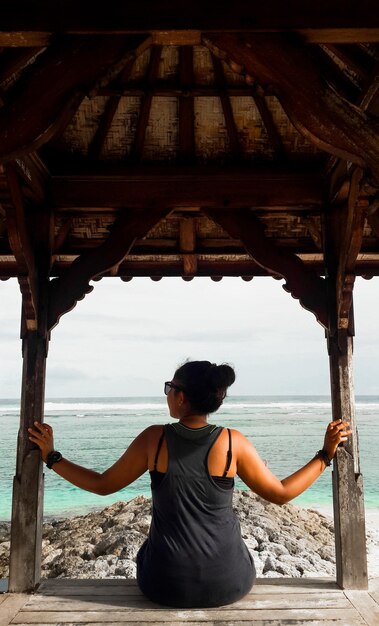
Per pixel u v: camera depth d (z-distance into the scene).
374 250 4.74
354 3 2.35
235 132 4.06
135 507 10.62
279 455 25.50
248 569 2.88
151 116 4.01
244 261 5.17
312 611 2.98
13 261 5.15
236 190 4.20
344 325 3.87
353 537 3.55
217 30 2.37
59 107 2.46
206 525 2.74
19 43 2.43
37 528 3.56
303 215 4.41
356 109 2.44
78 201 4.18
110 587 3.43
